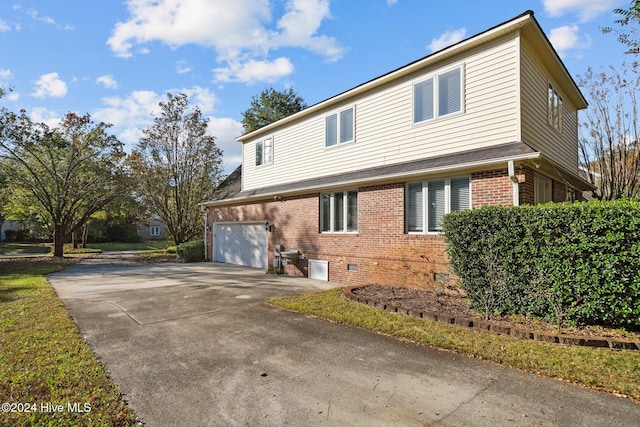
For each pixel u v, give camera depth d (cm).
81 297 843
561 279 529
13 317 625
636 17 827
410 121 987
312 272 1191
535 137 866
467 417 309
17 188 2055
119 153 2238
